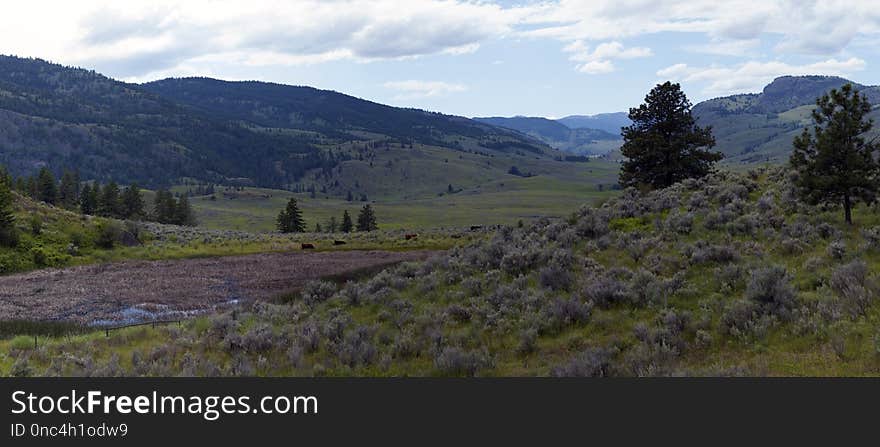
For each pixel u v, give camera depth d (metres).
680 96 38.59
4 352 16.30
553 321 14.16
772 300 12.71
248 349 15.14
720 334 11.99
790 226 18.00
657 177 38.06
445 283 20.09
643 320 13.55
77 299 31.69
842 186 17.39
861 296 11.58
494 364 12.52
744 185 25.02
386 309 18.09
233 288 34.66
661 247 18.89
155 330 19.69
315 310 19.78
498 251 22.12
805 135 18.50
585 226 22.98
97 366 13.91
